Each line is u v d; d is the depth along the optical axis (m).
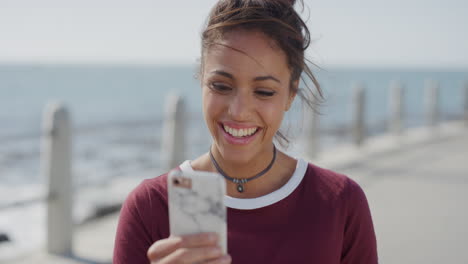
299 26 1.30
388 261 4.02
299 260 1.28
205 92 1.28
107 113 29.70
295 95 1.41
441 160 8.32
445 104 29.53
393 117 10.70
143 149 11.87
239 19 1.21
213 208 1.08
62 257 4.09
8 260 4.07
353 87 9.37
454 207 5.56
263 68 1.21
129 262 1.33
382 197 5.98
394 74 194.75
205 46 1.27
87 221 5.26
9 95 55.47
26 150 11.43
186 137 4.95
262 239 1.29
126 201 1.42
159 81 116.12
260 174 1.37
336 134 12.74
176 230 1.11
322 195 1.35
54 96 52.75
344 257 1.39
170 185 1.11
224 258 1.07
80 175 8.88
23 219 5.61
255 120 1.25
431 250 4.25
